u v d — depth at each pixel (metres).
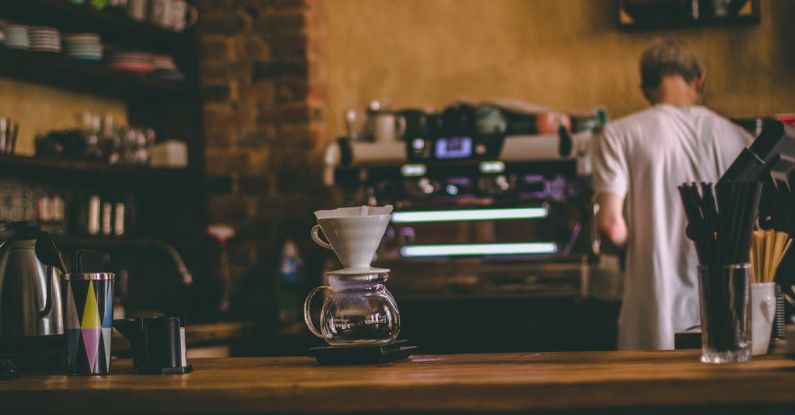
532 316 4.13
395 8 5.09
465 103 4.41
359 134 4.78
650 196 3.12
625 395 1.53
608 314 4.06
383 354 1.94
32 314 2.28
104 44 4.89
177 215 5.04
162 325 1.97
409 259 4.30
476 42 4.98
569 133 4.20
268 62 4.97
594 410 1.57
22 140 4.52
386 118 4.52
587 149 4.16
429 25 5.04
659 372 1.61
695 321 3.06
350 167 4.46
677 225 3.10
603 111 4.39
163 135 5.09
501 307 4.16
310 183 4.90
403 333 4.23
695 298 3.06
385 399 1.59
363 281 1.99
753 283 1.92
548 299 4.11
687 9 4.66
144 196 5.09
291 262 4.72
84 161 4.39
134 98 5.11
